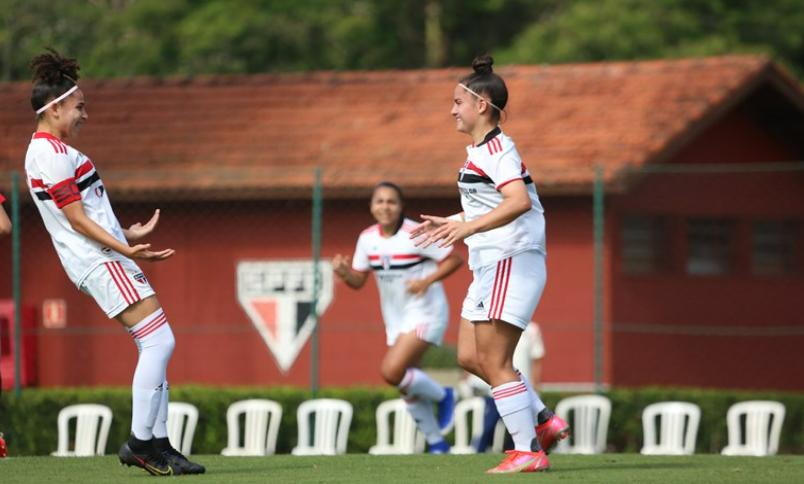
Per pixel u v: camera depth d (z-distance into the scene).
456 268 38.12
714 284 68.88
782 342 70.75
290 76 79.06
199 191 66.00
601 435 51.88
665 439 52.16
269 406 50.88
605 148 64.88
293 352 66.38
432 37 113.69
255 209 67.12
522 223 25.41
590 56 100.19
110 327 67.69
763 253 72.56
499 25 115.00
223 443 53.22
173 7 104.31
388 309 39.28
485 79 25.53
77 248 25.45
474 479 24.91
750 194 71.44
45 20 105.25
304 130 72.62
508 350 25.83
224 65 103.69
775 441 52.16
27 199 67.00
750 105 73.56
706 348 68.00
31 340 67.12
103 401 53.12
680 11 102.00
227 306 67.12
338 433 53.06
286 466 28.31
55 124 25.64
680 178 68.50
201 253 67.31
